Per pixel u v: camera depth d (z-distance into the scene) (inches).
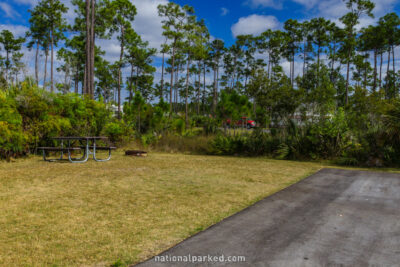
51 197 175.0
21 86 392.8
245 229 124.3
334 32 1814.7
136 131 573.6
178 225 129.0
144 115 615.8
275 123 482.3
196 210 151.6
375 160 338.3
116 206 157.6
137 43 1625.2
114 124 486.9
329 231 123.0
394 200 174.7
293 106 472.4
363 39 1887.3
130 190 195.8
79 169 282.4
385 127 345.1
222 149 456.4
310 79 810.2
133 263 93.3
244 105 514.6
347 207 159.3
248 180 237.3
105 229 123.1
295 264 93.4
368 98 595.2
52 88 430.0
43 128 381.7
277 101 489.1
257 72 522.3
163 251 102.3
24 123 373.4
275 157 413.7
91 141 449.4
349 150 362.6
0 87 395.5
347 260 96.6
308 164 343.9
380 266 92.9
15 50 1902.1
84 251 101.7
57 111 412.8
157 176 250.1
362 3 1533.0
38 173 256.5
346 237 116.5
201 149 489.7
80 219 135.6
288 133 437.1
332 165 342.6
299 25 2063.2
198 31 1598.2
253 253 101.0
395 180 237.1
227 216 142.4
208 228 125.2
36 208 152.1
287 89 478.6
